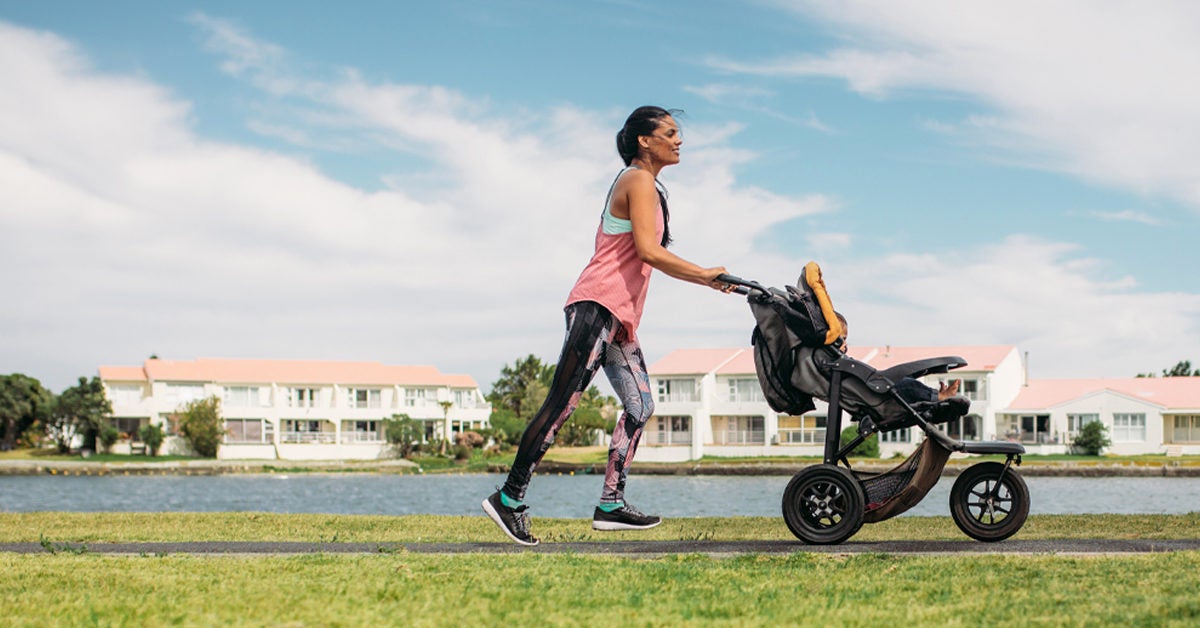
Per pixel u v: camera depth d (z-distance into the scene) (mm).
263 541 8898
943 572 5801
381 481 54531
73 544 8734
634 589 5309
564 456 68375
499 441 79062
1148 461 51469
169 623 4566
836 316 7426
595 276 7047
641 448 62750
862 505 7270
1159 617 4508
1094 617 4535
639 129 7113
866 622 4520
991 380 61406
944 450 7289
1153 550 6887
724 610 4766
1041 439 60844
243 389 76812
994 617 4594
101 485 50000
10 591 5504
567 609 4816
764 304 7445
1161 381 64125
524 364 109250
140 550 8031
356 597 5109
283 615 4684
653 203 6977
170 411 74375
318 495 40156
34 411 83750
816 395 7484
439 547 7781
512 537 7535
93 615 4699
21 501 36406
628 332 7176
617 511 7484
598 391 89438
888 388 7285
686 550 7215
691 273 7020
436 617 4629
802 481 7426
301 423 78750
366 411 78750
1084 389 64438
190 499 37500
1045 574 5648
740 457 61250
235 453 72062
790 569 6000
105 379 75750
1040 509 25188
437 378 84125
